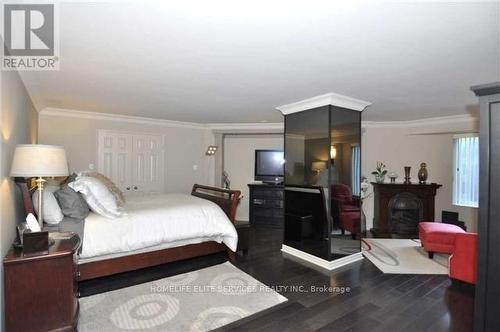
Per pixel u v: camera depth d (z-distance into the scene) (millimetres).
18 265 1728
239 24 1683
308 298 2570
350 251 3572
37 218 2412
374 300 2551
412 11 1532
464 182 5047
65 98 3602
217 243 3580
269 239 4723
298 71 2525
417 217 5270
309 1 1443
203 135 6020
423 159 5445
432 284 2910
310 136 3607
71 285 1878
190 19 1630
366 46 1991
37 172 1974
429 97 3480
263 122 5664
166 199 3879
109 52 2117
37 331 1776
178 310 2336
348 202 3559
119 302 2467
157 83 2926
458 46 1982
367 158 5684
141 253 3018
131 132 5125
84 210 2678
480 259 1674
